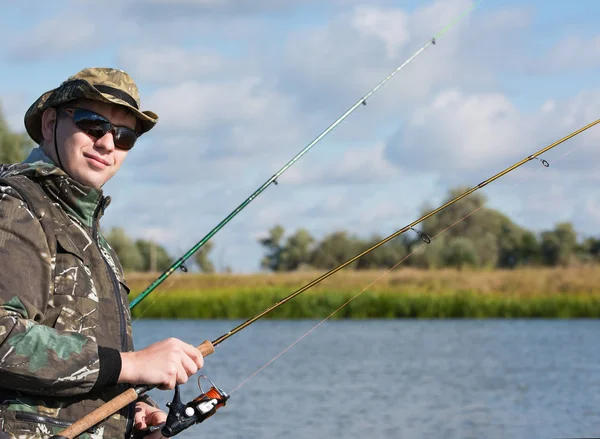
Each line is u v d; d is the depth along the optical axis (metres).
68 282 2.90
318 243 78.00
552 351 21.61
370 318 36.97
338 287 44.69
